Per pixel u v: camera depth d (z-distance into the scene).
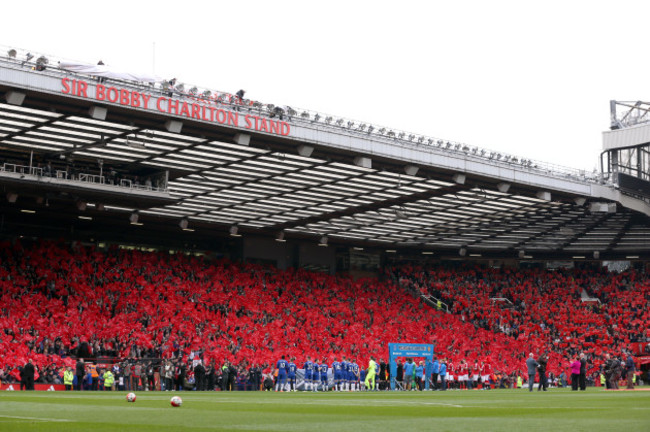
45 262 49.53
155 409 15.97
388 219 59.56
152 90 34.94
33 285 47.34
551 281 73.50
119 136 37.72
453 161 45.44
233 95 37.47
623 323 67.25
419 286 70.44
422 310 66.00
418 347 46.12
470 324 65.75
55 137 38.03
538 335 66.12
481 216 59.34
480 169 46.69
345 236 66.06
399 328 61.56
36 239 53.44
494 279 73.31
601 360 60.81
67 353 43.81
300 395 30.47
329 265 68.62
